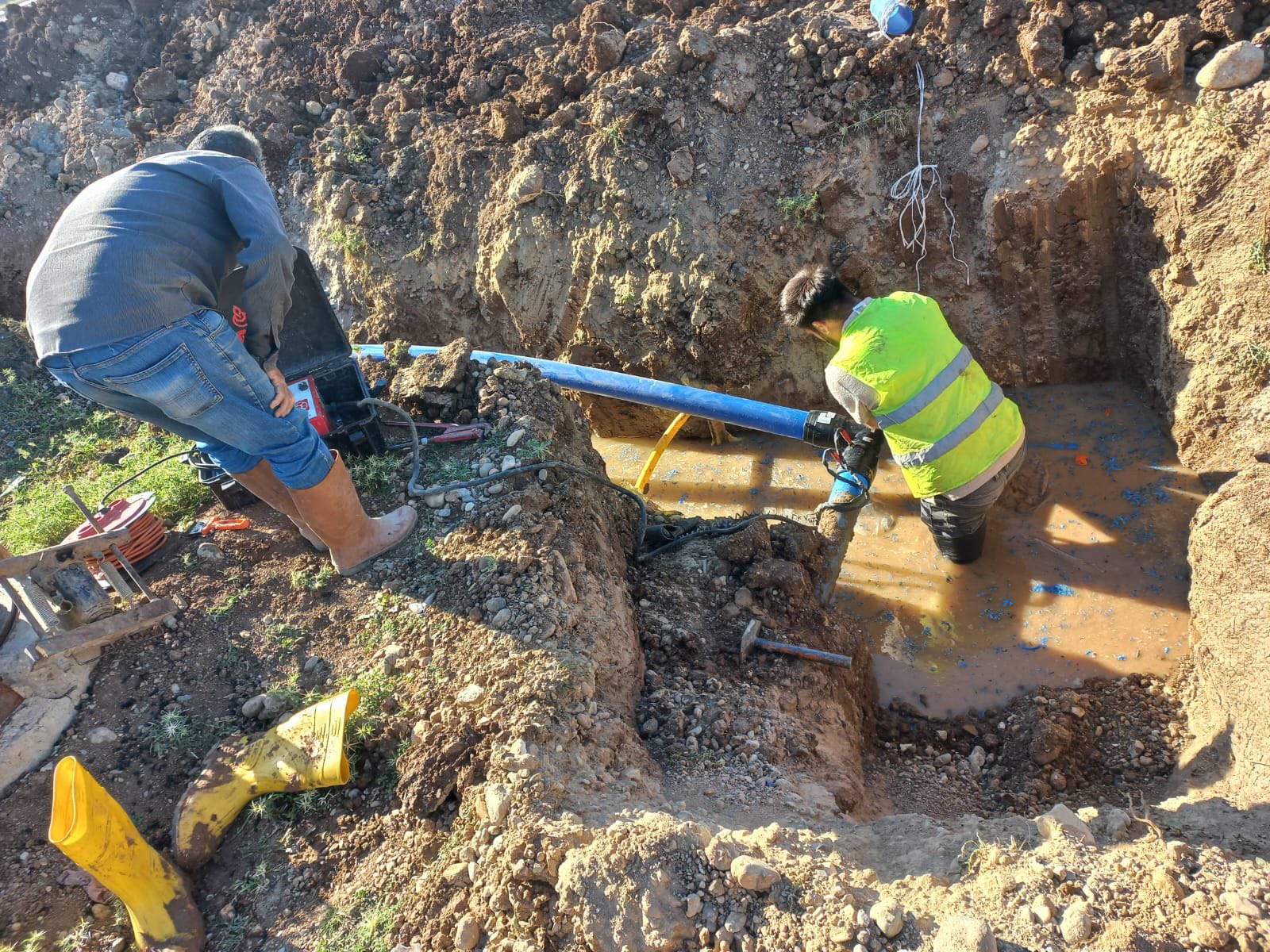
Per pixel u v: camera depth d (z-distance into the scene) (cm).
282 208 596
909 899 215
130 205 252
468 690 277
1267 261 366
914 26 454
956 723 372
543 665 280
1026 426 458
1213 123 378
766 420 419
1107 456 433
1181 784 309
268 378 279
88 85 633
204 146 286
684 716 306
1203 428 398
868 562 439
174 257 254
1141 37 407
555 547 328
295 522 340
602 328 507
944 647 399
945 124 445
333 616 320
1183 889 204
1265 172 364
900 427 356
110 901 251
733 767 286
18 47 633
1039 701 367
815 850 233
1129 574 396
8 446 474
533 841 229
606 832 228
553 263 509
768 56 477
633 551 392
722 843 222
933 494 371
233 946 242
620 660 307
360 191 555
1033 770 338
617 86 484
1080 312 448
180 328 253
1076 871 215
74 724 294
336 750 258
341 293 576
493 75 535
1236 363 379
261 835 265
